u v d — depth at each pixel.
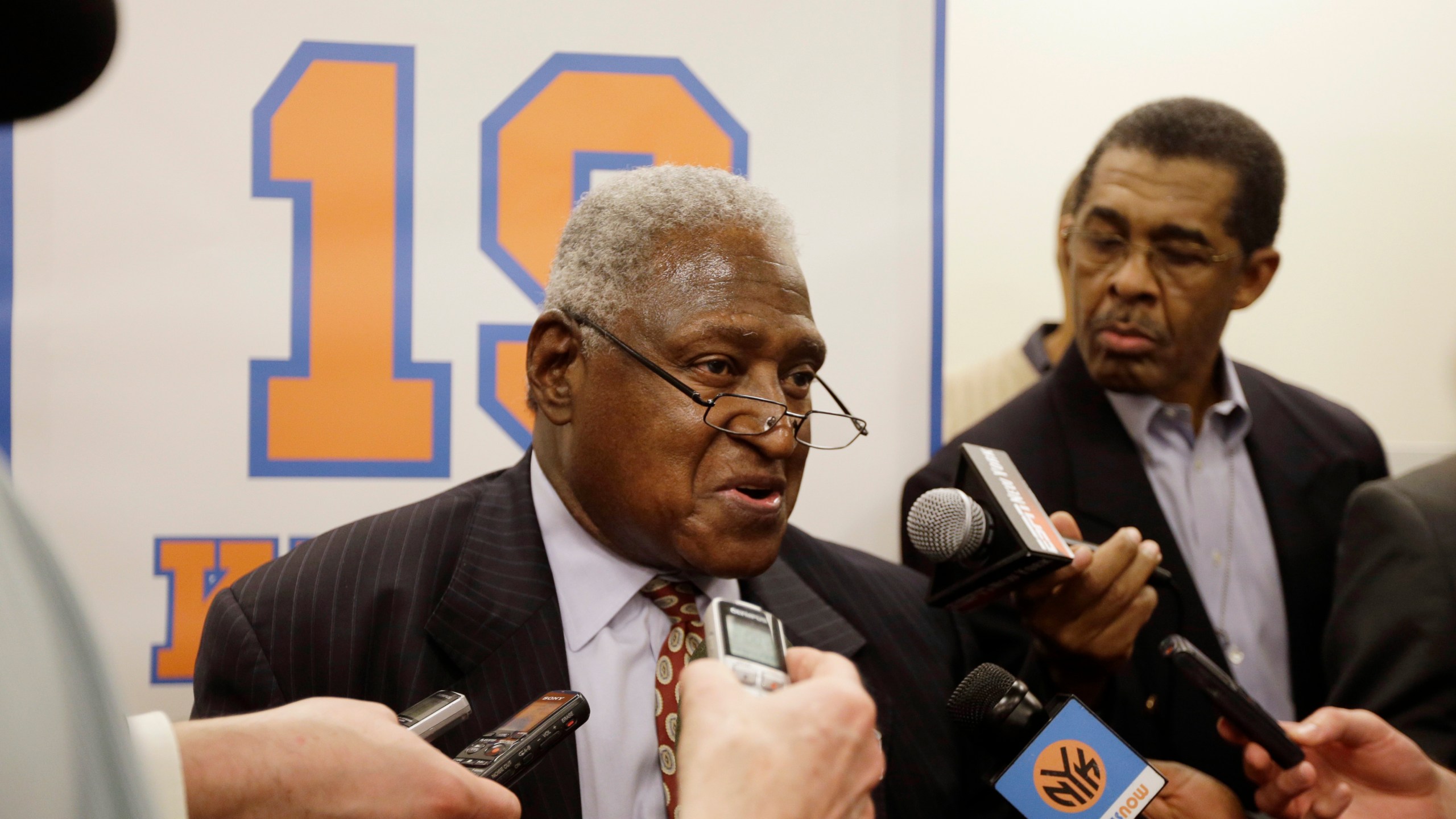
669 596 1.29
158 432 1.86
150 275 1.87
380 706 0.85
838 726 0.72
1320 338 2.08
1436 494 1.65
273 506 1.89
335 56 1.92
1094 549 1.39
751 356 1.16
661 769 1.19
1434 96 2.08
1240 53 2.07
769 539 1.18
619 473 1.17
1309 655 1.91
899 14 2.02
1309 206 2.08
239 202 1.89
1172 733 1.77
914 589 1.55
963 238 2.03
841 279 2.00
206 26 1.89
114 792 0.38
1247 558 1.95
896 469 2.00
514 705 1.21
